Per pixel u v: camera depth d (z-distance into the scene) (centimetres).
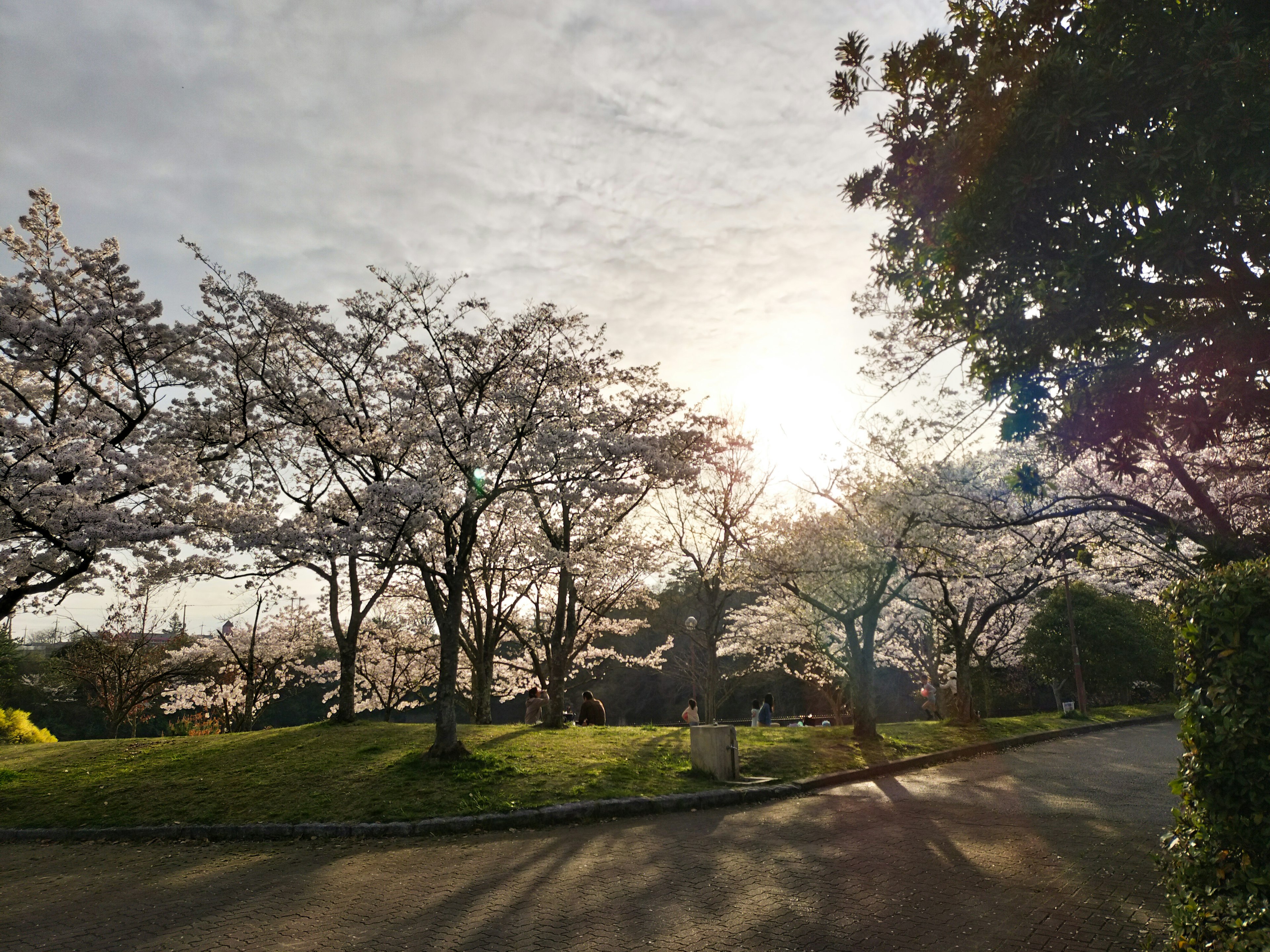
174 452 1430
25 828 1100
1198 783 405
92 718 4384
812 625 2430
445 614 1410
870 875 745
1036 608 3291
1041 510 1225
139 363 1403
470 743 1520
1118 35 631
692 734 1335
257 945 599
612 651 3238
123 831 1055
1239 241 618
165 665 3164
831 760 1527
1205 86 571
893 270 810
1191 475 1114
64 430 1255
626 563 2234
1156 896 651
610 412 1612
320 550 1307
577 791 1157
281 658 3195
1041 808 1084
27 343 1262
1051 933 573
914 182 757
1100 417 697
